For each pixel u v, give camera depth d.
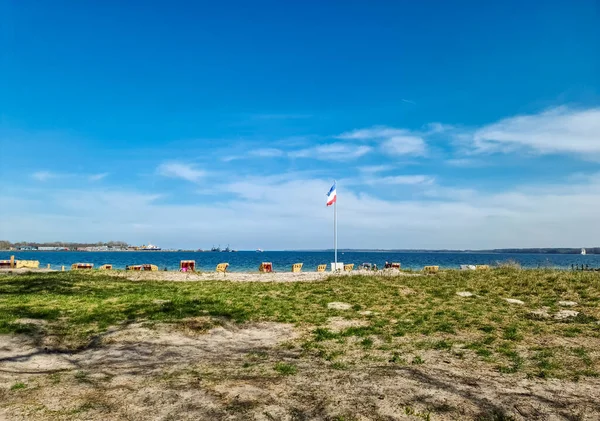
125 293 17.08
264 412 5.67
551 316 12.70
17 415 5.52
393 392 6.48
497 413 5.73
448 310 13.65
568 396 6.43
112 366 8.05
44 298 15.16
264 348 9.61
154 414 5.58
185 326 11.46
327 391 6.52
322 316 12.97
